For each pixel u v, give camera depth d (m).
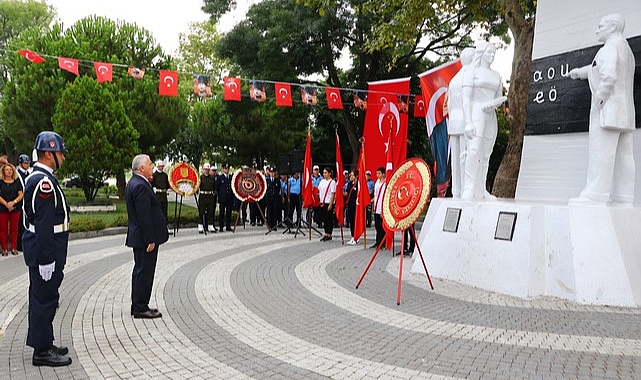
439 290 7.55
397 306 6.65
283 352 4.89
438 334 5.47
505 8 13.91
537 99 10.41
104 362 4.59
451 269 8.23
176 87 12.34
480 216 7.96
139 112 24.34
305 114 25.70
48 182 4.38
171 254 10.83
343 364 4.57
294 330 5.60
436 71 13.59
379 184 11.88
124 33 25.08
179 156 39.00
